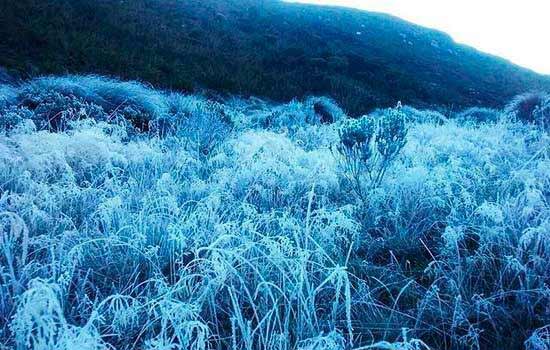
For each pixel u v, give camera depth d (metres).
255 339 1.97
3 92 6.47
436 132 7.23
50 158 3.66
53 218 2.76
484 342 2.05
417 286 2.46
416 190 3.72
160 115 7.25
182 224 2.79
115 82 8.52
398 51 27.19
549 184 3.53
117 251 2.60
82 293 2.10
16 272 2.21
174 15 20.20
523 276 2.49
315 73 16.66
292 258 2.32
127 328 1.92
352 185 4.04
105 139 4.67
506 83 26.66
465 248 2.75
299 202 3.67
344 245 2.96
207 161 4.88
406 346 1.60
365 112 13.59
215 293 2.12
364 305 2.27
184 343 1.64
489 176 4.25
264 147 4.86
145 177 4.08
